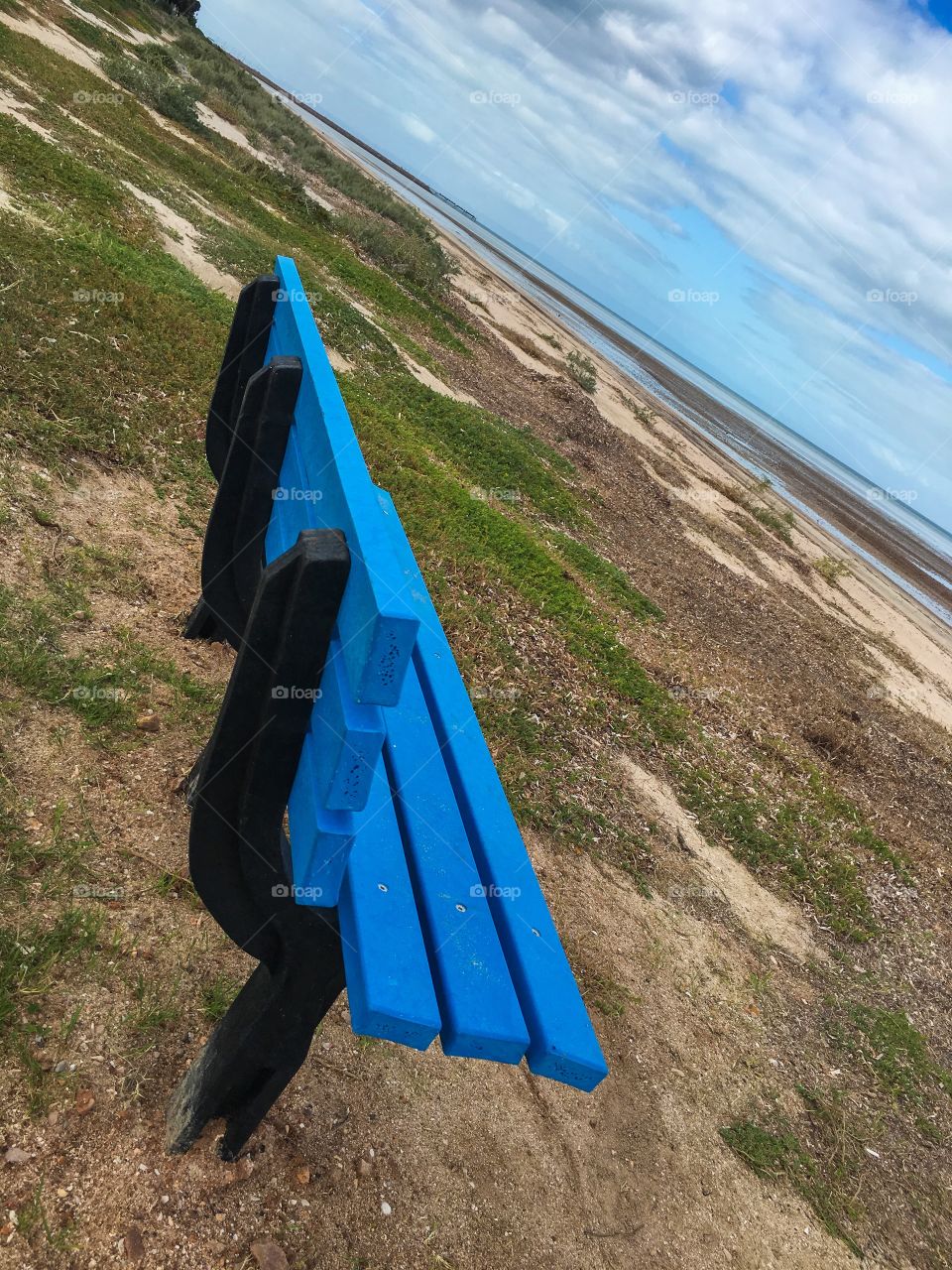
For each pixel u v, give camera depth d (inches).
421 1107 98.5
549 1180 102.0
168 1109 77.8
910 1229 133.4
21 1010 78.5
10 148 310.7
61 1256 65.7
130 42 903.1
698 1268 104.8
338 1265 78.5
